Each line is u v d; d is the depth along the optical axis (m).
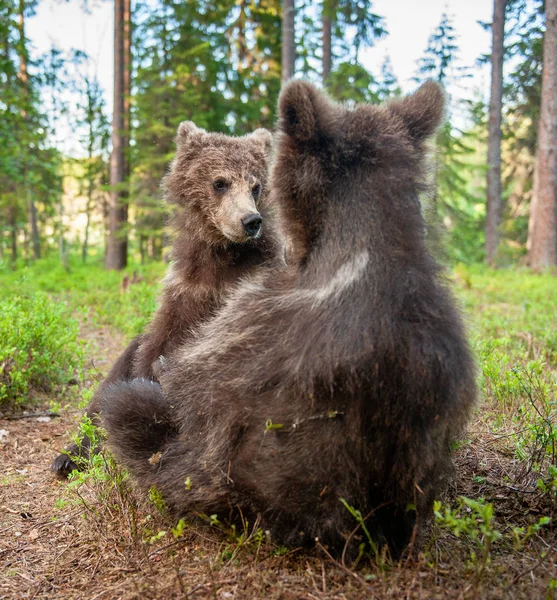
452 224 27.34
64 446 5.36
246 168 6.10
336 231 2.90
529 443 4.42
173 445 3.49
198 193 6.00
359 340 2.56
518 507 3.70
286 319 2.83
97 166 35.44
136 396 3.66
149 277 19.48
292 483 2.84
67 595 3.07
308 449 2.73
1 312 7.02
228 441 3.03
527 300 12.81
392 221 2.84
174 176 6.48
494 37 24.97
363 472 2.78
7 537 3.81
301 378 2.66
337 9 22.52
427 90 3.38
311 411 2.68
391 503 2.96
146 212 24.75
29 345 6.90
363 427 2.66
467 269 20.91
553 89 21.20
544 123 21.50
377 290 2.66
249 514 3.18
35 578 3.29
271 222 5.63
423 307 2.68
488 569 2.86
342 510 2.87
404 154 3.07
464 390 2.77
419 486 2.89
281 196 3.12
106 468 3.99
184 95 24.39
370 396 2.61
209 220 5.78
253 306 3.04
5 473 4.87
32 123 20.95
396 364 2.57
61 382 7.08
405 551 3.03
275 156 3.18
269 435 2.84
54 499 4.38
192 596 2.84
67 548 3.60
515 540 3.16
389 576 2.84
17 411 6.29
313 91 3.05
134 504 3.84
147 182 25.69
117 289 17.19
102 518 3.79
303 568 3.01
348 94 21.12
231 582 2.94
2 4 16.80
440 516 2.69
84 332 10.62
